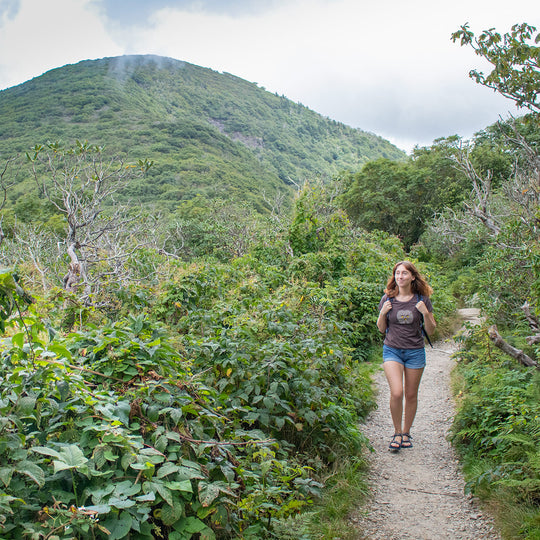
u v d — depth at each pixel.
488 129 25.97
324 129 189.25
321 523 3.03
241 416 3.57
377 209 29.50
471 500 3.38
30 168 6.55
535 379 4.21
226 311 5.12
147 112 107.88
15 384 2.25
